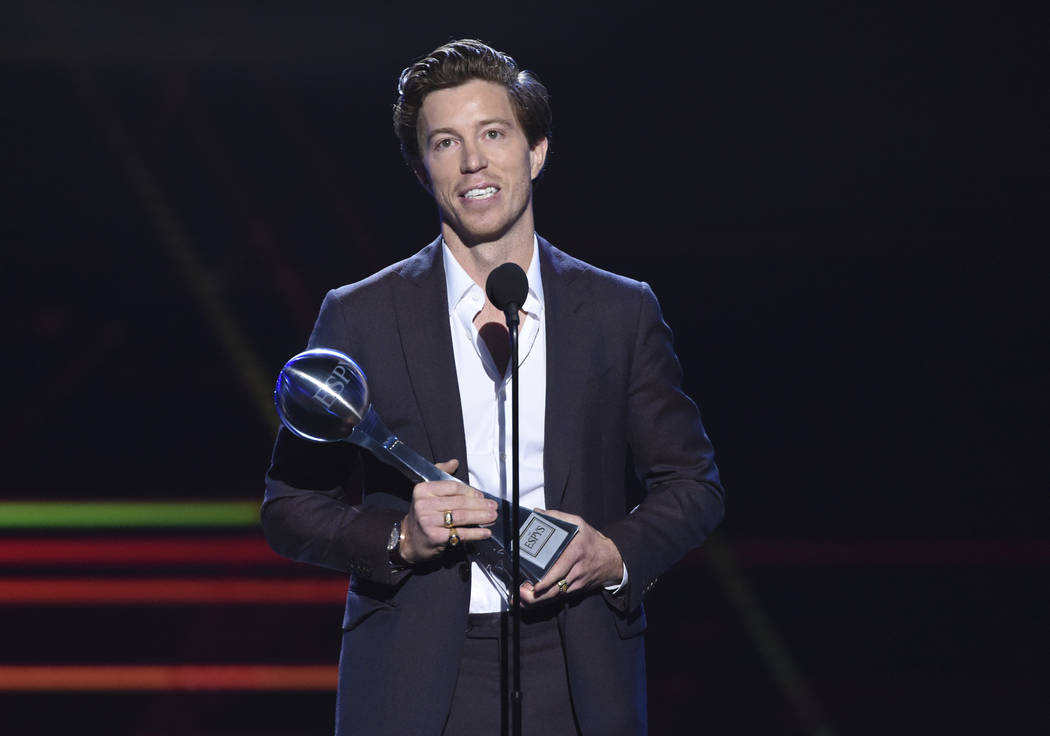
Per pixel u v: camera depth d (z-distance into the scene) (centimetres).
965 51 4791
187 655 1927
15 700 1708
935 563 2534
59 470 3778
